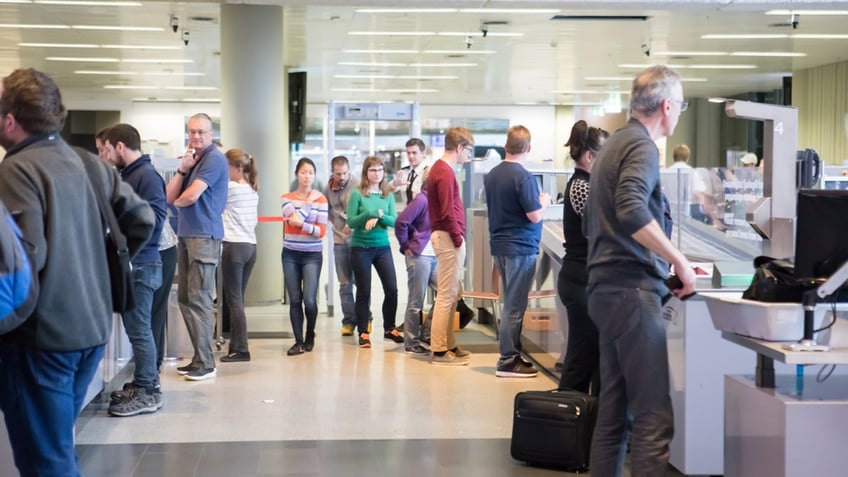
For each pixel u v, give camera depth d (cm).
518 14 1176
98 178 307
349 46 1478
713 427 414
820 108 1795
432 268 765
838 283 307
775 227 423
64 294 284
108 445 480
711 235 605
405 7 841
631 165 327
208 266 627
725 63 1706
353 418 538
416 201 715
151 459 456
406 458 460
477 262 843
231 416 541
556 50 1526
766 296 324
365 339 760
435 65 1730
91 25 1287
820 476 315
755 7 866
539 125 2528
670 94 338
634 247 331
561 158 2531
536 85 2070
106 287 302
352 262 756
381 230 761
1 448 373
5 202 278
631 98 344
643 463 329
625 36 1373
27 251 268
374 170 739
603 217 338
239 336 706
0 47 1523
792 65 1753
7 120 288
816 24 1257
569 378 482
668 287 335
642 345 330
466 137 669
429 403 574
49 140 292
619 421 351
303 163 730
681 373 415
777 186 424
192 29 1310
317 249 739
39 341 280
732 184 598
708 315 412
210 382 631
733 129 2298
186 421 529
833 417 314
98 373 525
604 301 336
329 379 642
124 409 537
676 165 1104
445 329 686
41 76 292
